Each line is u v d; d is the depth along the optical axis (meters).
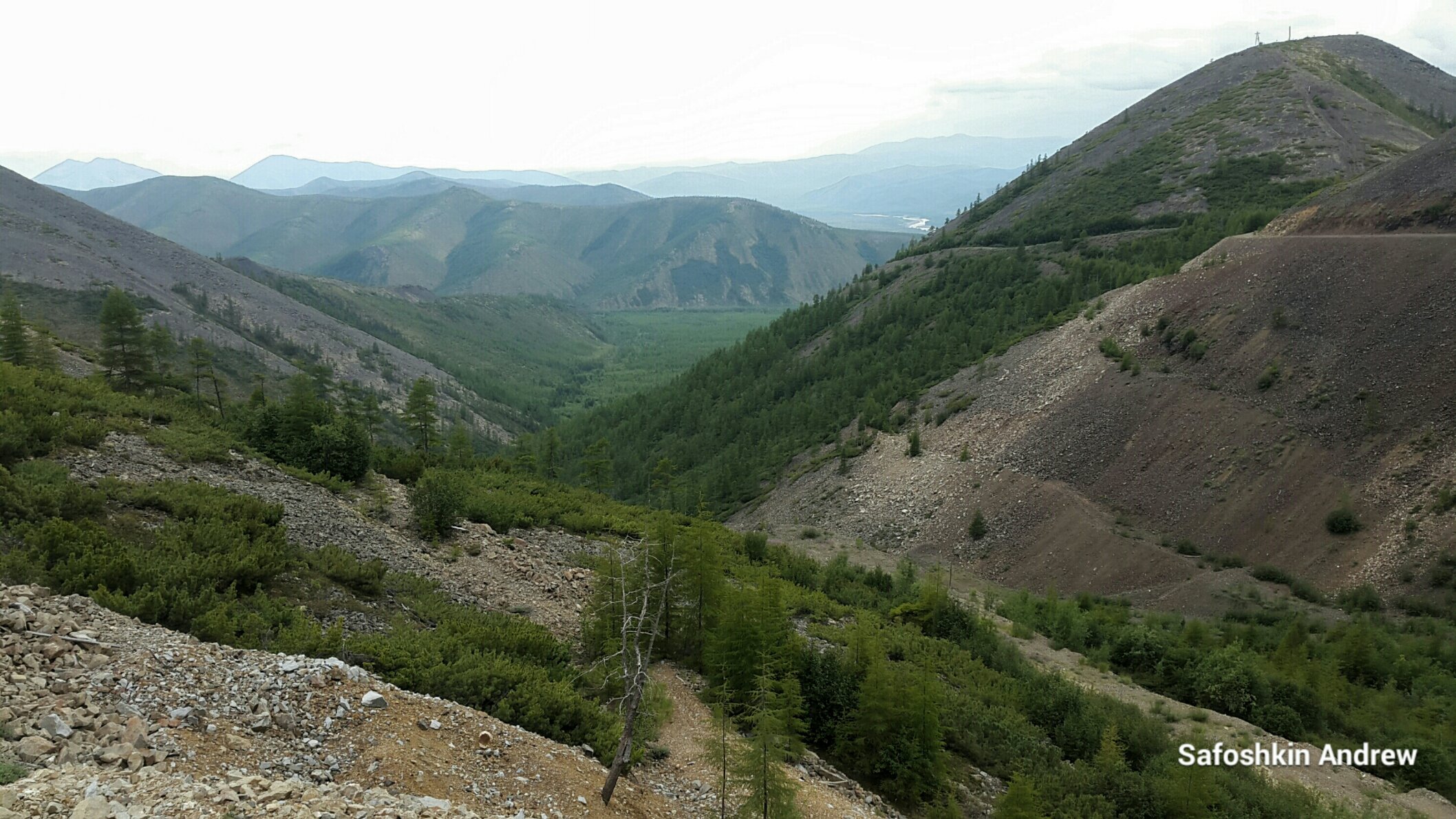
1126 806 23.36
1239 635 46.62
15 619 12.83
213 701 12.57
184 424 34.44
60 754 10.02
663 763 18.50
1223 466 66.50
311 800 10.18
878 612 42.72
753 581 38.59
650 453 143.38
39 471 22.17
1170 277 92.62
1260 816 23.80
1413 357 63.59
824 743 23.48
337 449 35.41
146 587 16.52
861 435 101.62
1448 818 27.30
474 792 12.75
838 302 178.00
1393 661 41.16
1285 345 72.62
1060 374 88.81
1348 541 55.66
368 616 21.30
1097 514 68.75
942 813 20.78
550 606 27.70
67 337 150.88
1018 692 31.98
